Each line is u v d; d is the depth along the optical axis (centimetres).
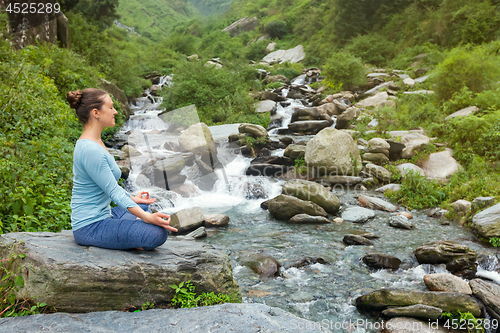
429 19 2117
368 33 2492
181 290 239
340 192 754
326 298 373
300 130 1245
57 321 196
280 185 782
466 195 659
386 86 1536
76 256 222
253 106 1452
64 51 1181
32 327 189
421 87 1395
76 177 223
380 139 909
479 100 979
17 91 585
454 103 1027
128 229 229
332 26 2778
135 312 215
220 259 279
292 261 450
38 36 1244
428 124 1042
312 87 1991
